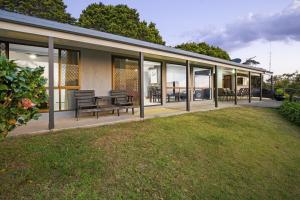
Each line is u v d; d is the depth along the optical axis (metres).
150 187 2.77
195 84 11.74
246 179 3.56
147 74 9.14
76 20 25.91
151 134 4.64
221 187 3.15
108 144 3.80
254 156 4.56
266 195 3.26
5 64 1.49
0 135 1.64
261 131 6.51
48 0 23.70
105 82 7.43
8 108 1.56
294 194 3.47
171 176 3.12
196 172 3.40
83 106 5.82
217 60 9.83
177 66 10.61
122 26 24.34
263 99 15.95
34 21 4.16
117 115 6.76
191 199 2.72
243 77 19.72
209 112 8.27
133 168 3.12
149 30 26.03
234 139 5.29
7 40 5.29
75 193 2.39
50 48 4.44
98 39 5.41
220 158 4.09
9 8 21.59
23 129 4.45
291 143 5.99
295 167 4.49
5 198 2.18
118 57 7.88
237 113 8.66
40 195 2.28
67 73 6.48
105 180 2.72
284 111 9.53
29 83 1.61
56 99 6.29
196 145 4.44
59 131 4.38
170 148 4.04
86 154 3.29
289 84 17.67
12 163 2.83
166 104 9.95
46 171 2.72
